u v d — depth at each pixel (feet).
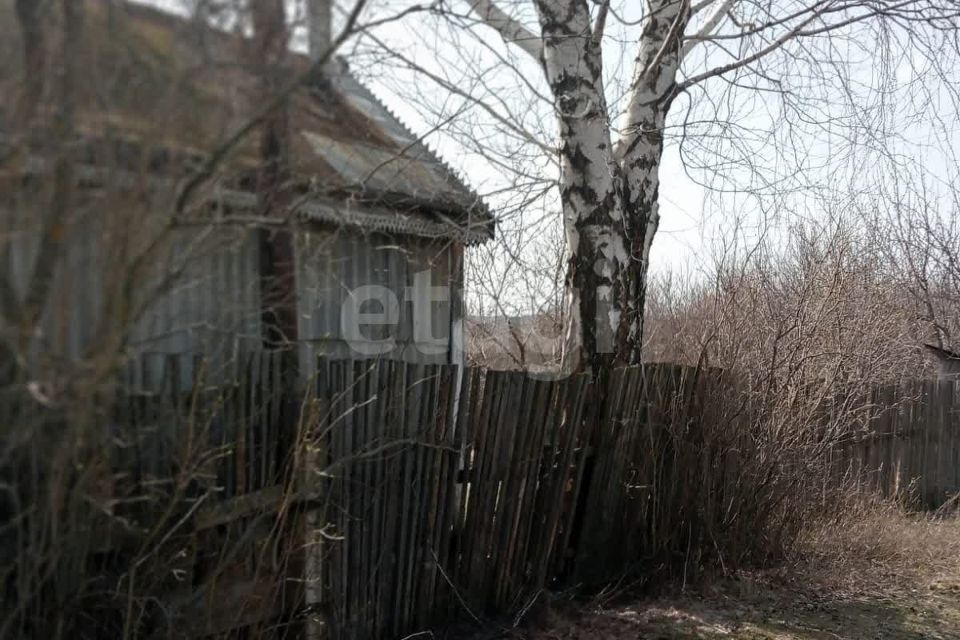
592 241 20.27
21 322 8.26
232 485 12.96
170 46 9.05
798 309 22.90
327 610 14.57
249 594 12.90
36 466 9.90
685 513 21.22
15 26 8.31
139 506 11.76
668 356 27.73
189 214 9.57
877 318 29.86
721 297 23.40
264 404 13.20
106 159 8.77
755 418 22.44
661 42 21.59
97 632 11.68
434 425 15.96
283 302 13.06
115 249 8.85
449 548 16.85
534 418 17.74
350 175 13.73
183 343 12.63
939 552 25.79
